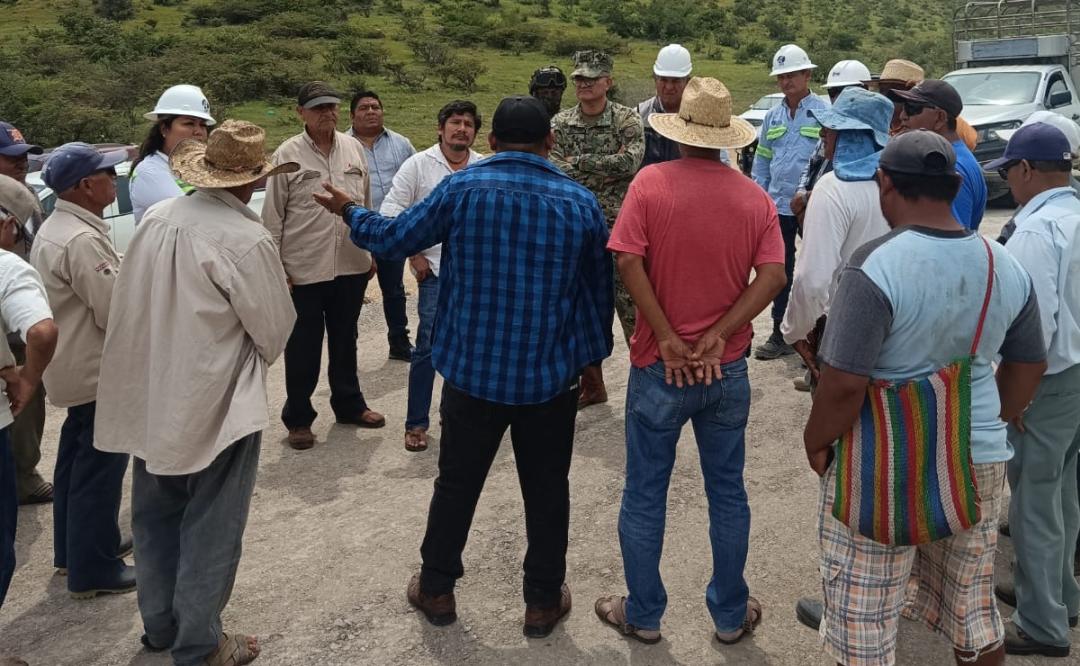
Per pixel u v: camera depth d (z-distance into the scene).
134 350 3.13
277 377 6.63
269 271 3.12
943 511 2.52
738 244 3.06
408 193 5.36
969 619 2.72
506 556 4.06
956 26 16.88
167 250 3.04
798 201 5.37
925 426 2.49
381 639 3.48
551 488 3.39
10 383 3.12
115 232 10.01
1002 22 16.42
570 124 5.39
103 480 3.69
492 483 4.75
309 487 4.79
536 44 62.00
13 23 61.06
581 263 3.26
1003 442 2.62
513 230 3.10
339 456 5.19
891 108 3.46
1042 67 14.37
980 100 13.87
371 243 3.31
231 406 3.06
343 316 5.44
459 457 3.34
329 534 4.28
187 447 3.02
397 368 6.80
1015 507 3.31
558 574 3.45
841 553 2.69
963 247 2.48
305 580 3.89
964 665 2.76
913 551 2.68
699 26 76.06
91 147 3.64
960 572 2.71
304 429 5.29
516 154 3.17
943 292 2.44
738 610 3.40
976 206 3.90
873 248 2.49
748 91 47.47
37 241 3.57
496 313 3.15
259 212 10.50
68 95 39.22
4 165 4.55
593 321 3.38
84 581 3.77
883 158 2.56
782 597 3.75
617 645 3.44
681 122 3.10
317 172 5.09
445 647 3.43
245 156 3.07
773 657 3.37
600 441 5.28
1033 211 3.24
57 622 3.67
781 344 6.66
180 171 3.09
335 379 5.56
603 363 6.66
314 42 57.62
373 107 6.81
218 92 42.72
